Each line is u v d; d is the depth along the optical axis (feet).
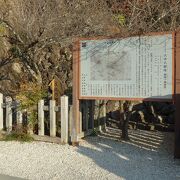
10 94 31.01
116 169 17.69
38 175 16.78
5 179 16.05
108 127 30.19
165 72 20.07
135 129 29.89
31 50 29.22
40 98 25.03
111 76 21.90
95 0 30.58
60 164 18.72
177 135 19.67
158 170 17.49
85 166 18.29
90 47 22.57
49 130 25.29
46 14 27.68
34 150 21.80
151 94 20.58
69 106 23.99
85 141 24.41
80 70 22.98
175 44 19.72
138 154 20.85
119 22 29.96
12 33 32.27
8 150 21.81
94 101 27.53
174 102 19.81
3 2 32.50
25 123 25.44
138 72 20.95
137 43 20.92
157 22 28.96
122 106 25.20
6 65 33.71
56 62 32.83
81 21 29.07
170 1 29.84
